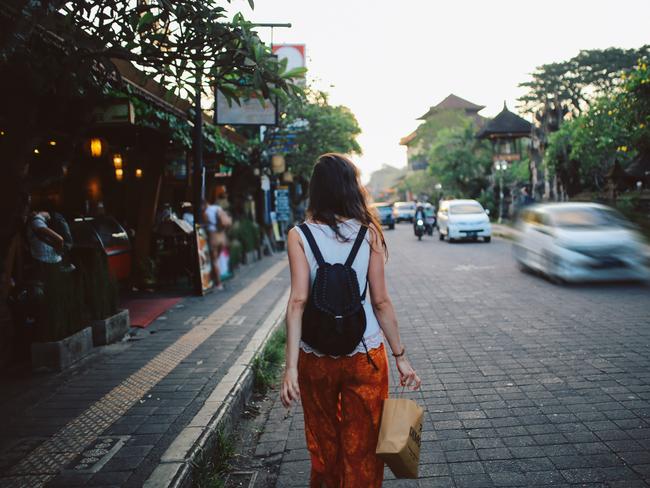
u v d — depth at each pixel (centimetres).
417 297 1015
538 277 1198
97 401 457
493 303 923
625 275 1024
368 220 249
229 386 484
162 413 424
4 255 562
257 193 2098
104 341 642
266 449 406
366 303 246
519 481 337
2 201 531
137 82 683
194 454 351
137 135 1021
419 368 576
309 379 245
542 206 1238
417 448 234
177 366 554
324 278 235
